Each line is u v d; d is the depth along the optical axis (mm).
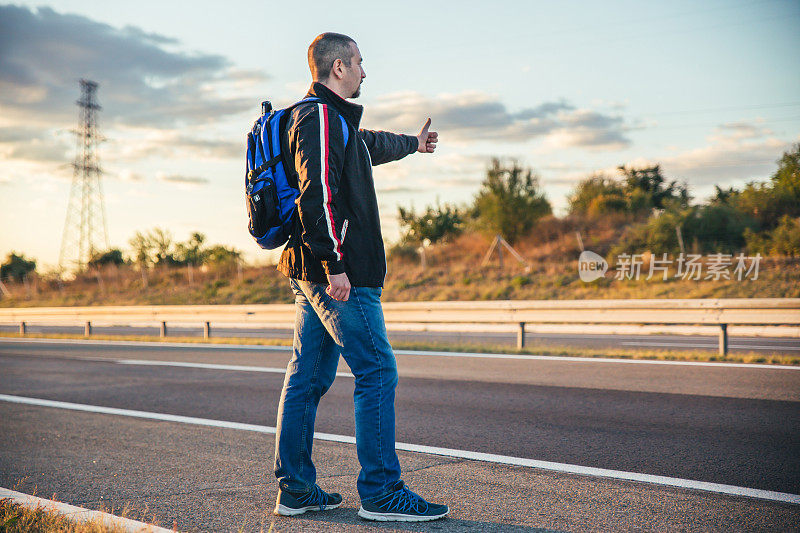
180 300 25875
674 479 3539
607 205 28516
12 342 14766
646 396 6031
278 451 2986
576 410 5535
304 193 2568
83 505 3199
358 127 2859
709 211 22688
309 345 2986
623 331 11383
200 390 7117
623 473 3676
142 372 8703
